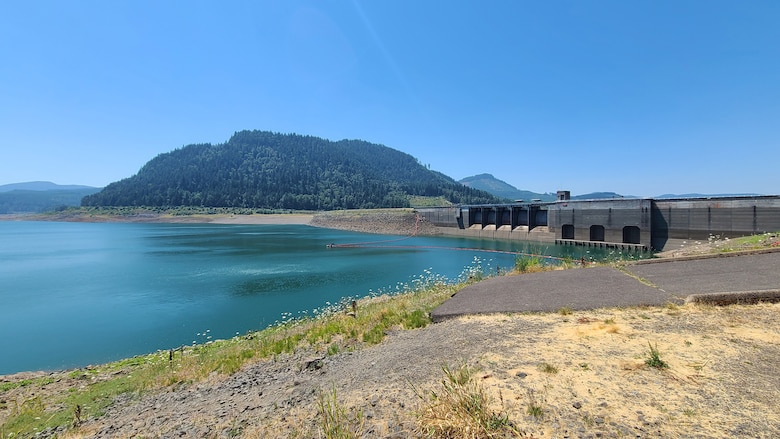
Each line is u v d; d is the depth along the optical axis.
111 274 42.44
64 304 30.58
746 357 5.15
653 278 10.77
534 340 6.68
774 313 6.96
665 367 5.02
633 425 3.79
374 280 37.78
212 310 28.34
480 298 11.08
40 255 59.31
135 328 24.73
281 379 8.52
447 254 56.12
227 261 50.50
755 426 3.56
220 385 9.30
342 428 4.56
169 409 8.20
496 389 4.85
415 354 7.21
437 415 4.25
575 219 64.50
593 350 5.89
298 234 96.00
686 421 3.77
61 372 16.12
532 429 3.90
